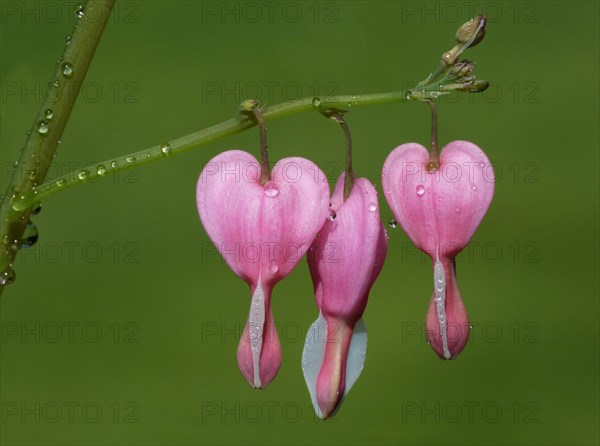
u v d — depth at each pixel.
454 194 0.36
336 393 0.36
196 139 0.36
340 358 0.36
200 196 0.36
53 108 0.37
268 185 0.35
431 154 0.36
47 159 0.37
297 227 0.35
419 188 0.36
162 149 0.36
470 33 0.36
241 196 0.35
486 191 0.36
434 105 0.36
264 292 0.35
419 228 0.36
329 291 0.36
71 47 0.37
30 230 0.37
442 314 0.36
